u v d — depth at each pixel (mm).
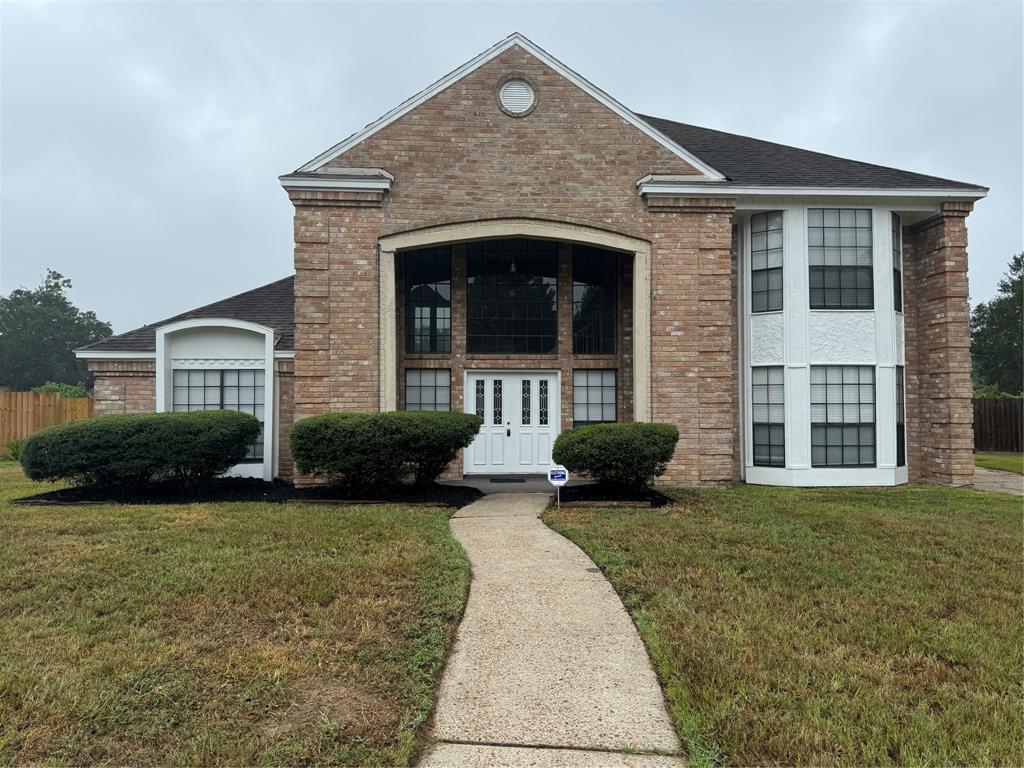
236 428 9906
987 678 3703
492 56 11430
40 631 4164
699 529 7348
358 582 5172
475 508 9023
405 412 9758
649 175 11453
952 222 12008
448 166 11266
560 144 11414
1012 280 40188
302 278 10898
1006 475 14477
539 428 13117
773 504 9273
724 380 11328
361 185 10945
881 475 11914
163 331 11438
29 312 57938
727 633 4227
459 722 3203
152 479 10250
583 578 5492
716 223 11477
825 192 11641
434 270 13023
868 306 12039
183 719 3182
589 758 2920
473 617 4574
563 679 3656
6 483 11492
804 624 4465
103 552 6016
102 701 3295
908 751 2945
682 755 2953
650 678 3682
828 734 3076
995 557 6289
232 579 5207
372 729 3121
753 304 12438
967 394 11852
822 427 11977
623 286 13086
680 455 11273
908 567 5930
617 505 9062
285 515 7965
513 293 13117
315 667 3729
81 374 60688
